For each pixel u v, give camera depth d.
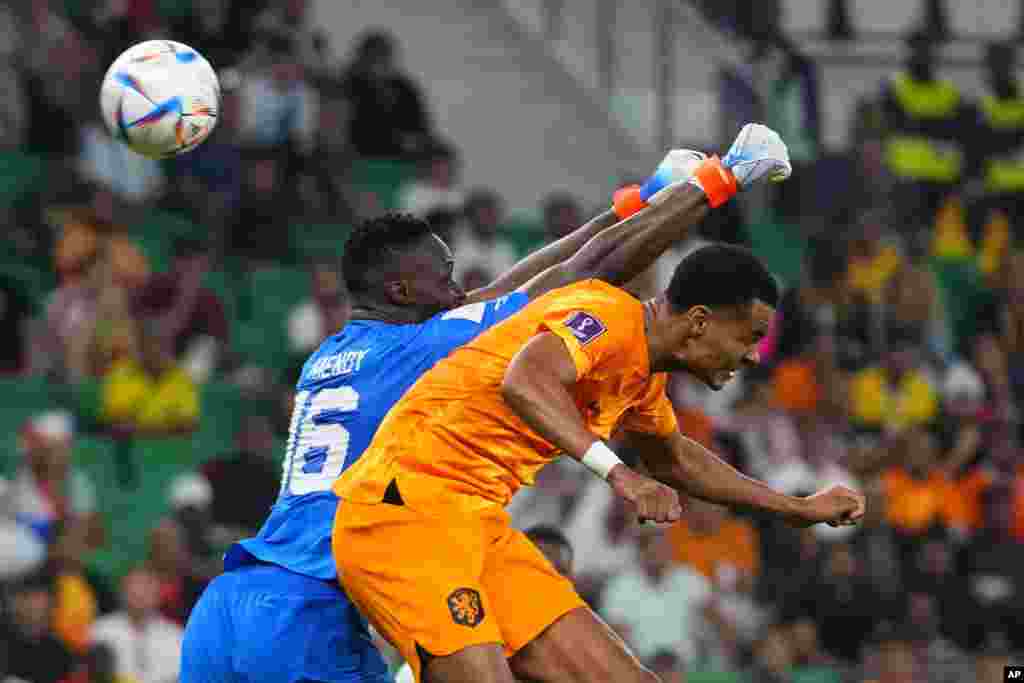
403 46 62.84
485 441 19.95
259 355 50.69
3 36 53.06
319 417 21.47
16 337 47.56
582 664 20.72
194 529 42.25
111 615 41.12
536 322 19.95
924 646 46.06
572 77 63.84
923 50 64.06
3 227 49.44
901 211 61.53
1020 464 52.59
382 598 20.03
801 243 60.22
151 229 51.50
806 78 64.31
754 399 49.78
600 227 22.16
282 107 53.16
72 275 48.16
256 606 20.95
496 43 63.78
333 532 20.39
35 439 42.56
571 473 45.22
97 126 52.03
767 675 43.84
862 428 53.81
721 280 19.80
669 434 21.61
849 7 70.94
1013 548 50.38
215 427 47.81
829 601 46.22
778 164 20.78
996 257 62.41
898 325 55.88
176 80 21.84
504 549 20.89
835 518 22.00
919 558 48.59
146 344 47.19
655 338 19.97
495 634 19.97
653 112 65.19
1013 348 58.12
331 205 53.56
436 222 52.47
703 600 44.53
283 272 51.88
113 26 54.41
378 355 21.34
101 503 45.41
